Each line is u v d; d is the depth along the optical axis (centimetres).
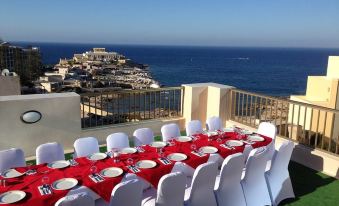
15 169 344
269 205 421
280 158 423
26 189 297
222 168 359
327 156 536
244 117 763
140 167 357
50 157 403
